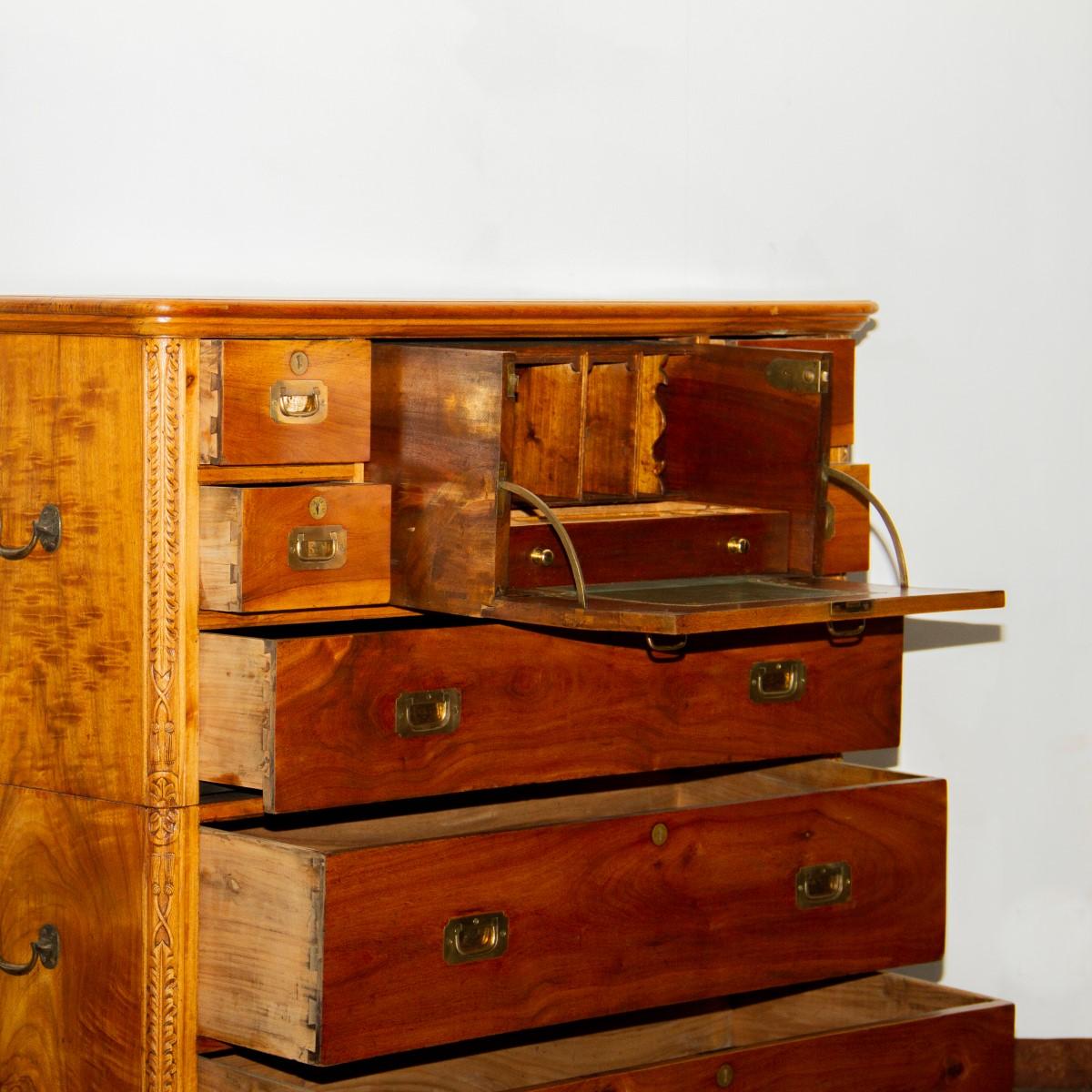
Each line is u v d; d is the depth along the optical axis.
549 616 2.31
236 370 2.31
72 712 2.44
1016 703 3.46
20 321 2.43
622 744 2.64
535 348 2.63
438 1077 2.77
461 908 2.39
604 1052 2.94
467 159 3.12
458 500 2.40
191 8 2.89
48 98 2.79
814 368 2.63
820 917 2.71
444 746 2.46
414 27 3.06
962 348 3.41
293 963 2.29
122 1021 2.41
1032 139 3.42
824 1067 2.66
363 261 3.05
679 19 3.25
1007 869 3.46
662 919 2.57
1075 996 3.49
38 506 2.46
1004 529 3.44
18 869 2.52
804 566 2.67
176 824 2.36
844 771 2.96
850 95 3.35
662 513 2.67
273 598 2.34
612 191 3.23
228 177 2.94
